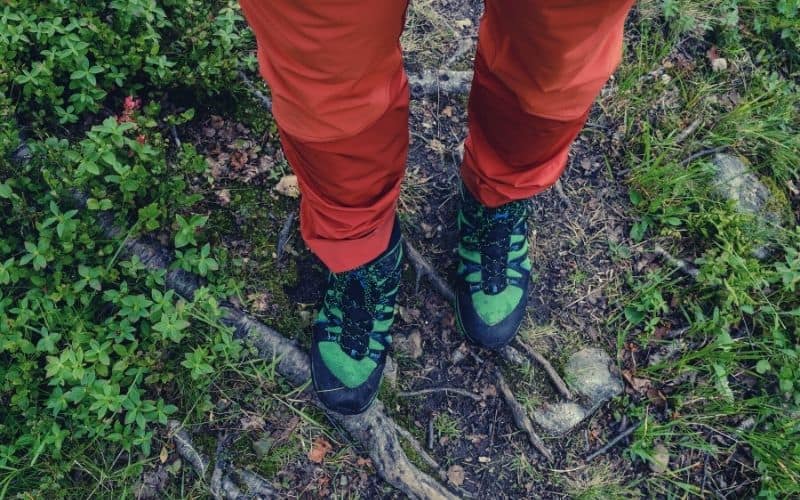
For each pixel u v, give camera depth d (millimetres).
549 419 2029
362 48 1040
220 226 2062
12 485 1734
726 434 2061
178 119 2049
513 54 1226
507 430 2025
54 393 1710
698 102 2506
